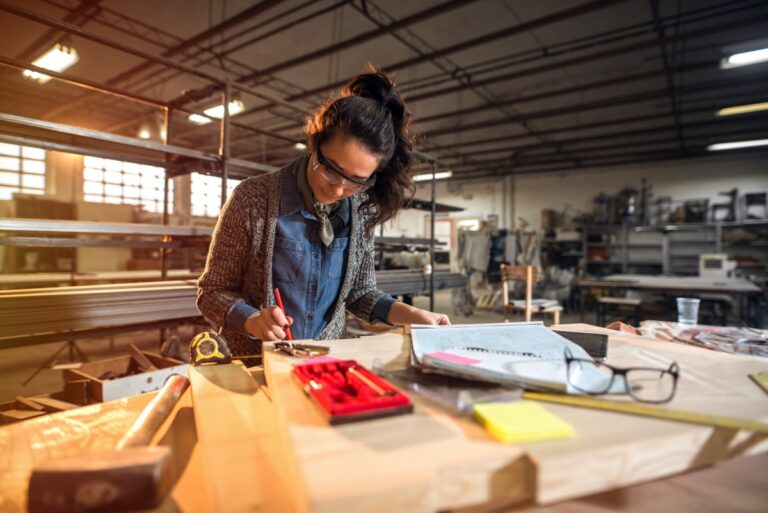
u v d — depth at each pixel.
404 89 6.03
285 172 1.01
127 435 0.56
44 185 7.43
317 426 0.43
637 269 8.94
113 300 2.00
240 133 8.19
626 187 9.31
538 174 10.38
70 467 0.42
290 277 0.99
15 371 3.34
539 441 0.40
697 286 4.48
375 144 0.81
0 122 1.76
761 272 7.41
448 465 0.35
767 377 0.61
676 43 4.63
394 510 0.33
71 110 7.14
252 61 5.32
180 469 0.53
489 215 10.73
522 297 7.72
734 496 0.51
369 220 1.12
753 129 7.07
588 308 7.69
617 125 7.27
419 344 0.70
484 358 0.62
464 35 4.60
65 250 6.09
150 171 8.28
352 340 0.83
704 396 0.54
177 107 2.91
